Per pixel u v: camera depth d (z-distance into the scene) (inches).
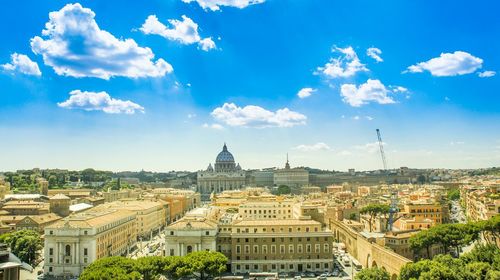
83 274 7490.2
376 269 7706.7
